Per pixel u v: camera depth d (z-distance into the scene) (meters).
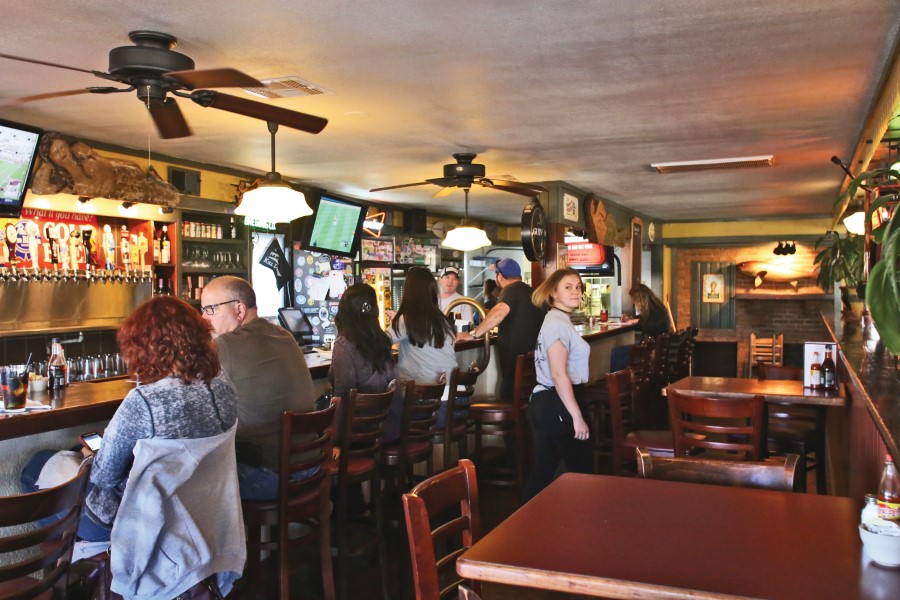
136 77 3.27
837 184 8.37
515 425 5.00
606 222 9.70
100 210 5.92
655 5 3.00
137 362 2.37
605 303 12.02
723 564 1.64
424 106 4.67
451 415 4.43
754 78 4.07
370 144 5.95
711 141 5.86
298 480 3.03
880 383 3.21
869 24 3.23
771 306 13.32
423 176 7.77
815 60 3.75
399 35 3.34
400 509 3.73
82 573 3.06
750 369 12.55
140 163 6.29
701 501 2.12
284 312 8.02
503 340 5.74
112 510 2.40
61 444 3.10
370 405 3.50
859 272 7.94
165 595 2.25
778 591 1.50
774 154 6.45
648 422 6.46
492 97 4.44
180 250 6.68
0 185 5.04
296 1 2.94
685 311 13.71
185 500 2.32
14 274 5.43
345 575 3.42
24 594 2.04
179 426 2.30
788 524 1.91
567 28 3.26
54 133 5.27
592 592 1.57
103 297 6.19
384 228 10.04
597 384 6.21
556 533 1.85
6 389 2.82
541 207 7.64
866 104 4.67
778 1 2.97
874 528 1.66
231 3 2.95
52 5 2.97
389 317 9.27
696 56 3.67
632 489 2.24
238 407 2.94
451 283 8.29
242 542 2.51
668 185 8.41
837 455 5.00
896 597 1.46
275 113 3.61
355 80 4.07
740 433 3.56
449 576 3.63
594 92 4.34
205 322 2.50
